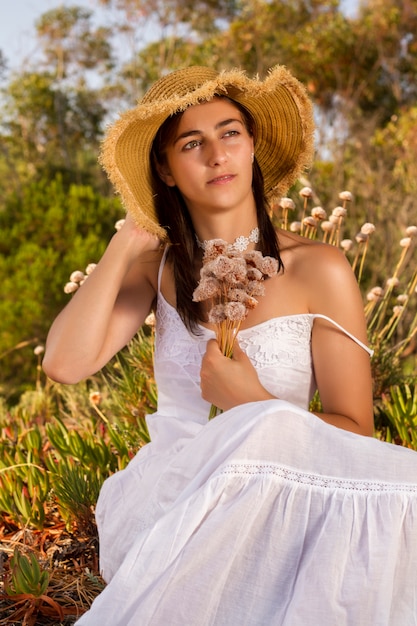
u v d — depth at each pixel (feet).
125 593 6.48
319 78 63.77
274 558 6.42
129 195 8.28
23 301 33.06
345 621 6.18
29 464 10.68
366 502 6.44
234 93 8.27
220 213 8.34
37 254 34.37
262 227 8.45
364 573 6.28
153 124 8.24
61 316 8.30
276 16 65.67
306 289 8.13
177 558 6.41
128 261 8.44
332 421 7.59
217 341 7.70
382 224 33.99
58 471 10.95
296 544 6.44
